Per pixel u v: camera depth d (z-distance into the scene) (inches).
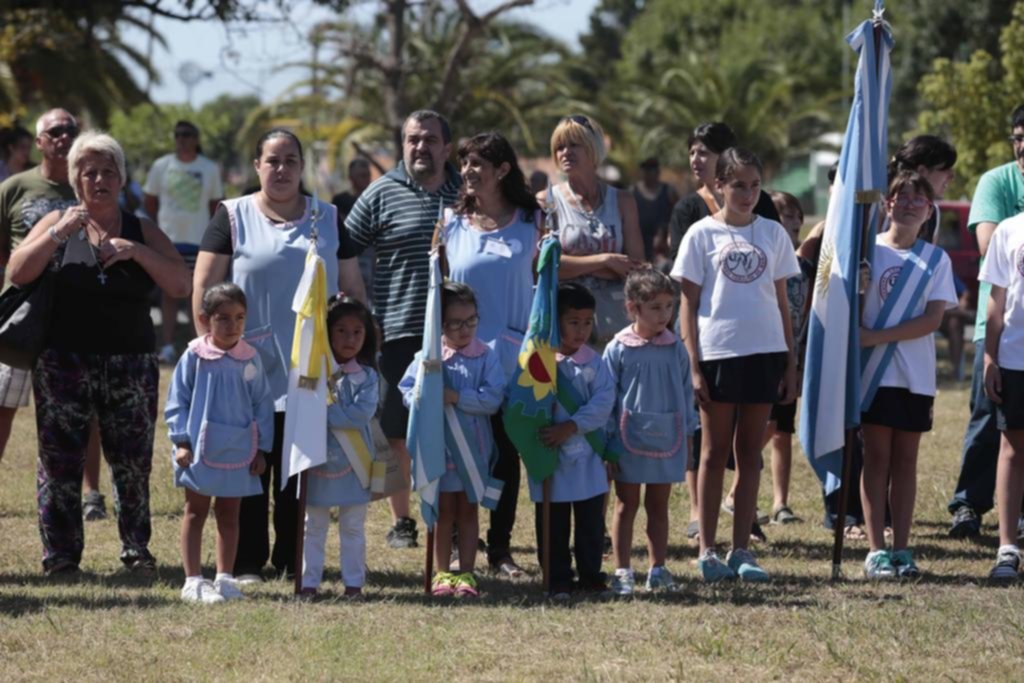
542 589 339.9
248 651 278.8
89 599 321.7
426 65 1441.9
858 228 351.6
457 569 353.7
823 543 406.9
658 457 336.8
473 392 333.4
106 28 1328.7
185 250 761.0
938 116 1048.8
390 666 270.2
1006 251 361.7
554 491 331.3
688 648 283.4
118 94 1477.6
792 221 435.5
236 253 352.2
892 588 341.7
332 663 271.7
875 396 358.6
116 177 353.1
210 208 764.6
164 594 330.6
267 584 350.6
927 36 1523.1
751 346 349.4
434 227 373.1
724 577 355.3
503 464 365.7
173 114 2127.2
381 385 380.8
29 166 599.5
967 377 807.1
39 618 301.3
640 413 337.4
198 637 288.2
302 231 354.3
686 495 463.2
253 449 331.0
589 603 322.3
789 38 2655.0
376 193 380.5
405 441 380.8
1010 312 360.8
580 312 333.4
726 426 354.9
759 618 307.6
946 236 1003.3
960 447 546.3
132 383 361.4
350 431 330.6
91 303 356.8
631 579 338.3
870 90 351.6
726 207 353.7
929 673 267.6
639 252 387.2
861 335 357.7
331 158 1542.8
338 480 329.1
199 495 330.3
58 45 1161.4
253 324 350.0
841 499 354.3
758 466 359.3
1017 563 357.4
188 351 331.9
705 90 2075.5
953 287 361.7
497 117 1505.9
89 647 280.5
